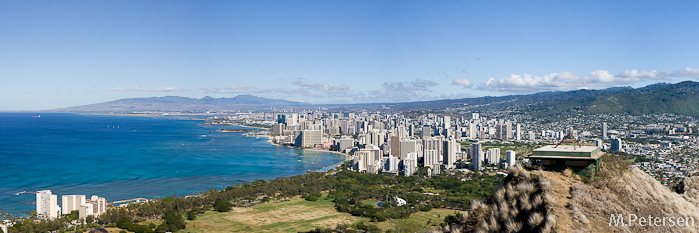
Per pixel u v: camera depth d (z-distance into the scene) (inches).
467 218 1019.3
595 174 936.9
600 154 983.6
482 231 909.8
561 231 786.8
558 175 946.1
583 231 782.5
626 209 863.1
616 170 968.9
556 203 854.5
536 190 901.2
